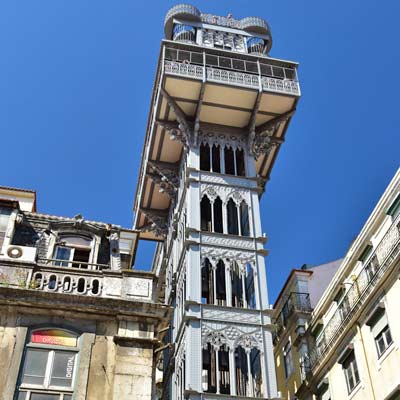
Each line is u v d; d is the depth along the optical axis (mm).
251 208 36875
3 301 16219
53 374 15430
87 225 20844
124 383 15516
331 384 31922
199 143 39438
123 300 16922
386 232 26984
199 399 27906
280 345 40031
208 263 35219
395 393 24938
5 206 20234
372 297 27922
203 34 44219
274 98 39688
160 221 44969
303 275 39844
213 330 30656
